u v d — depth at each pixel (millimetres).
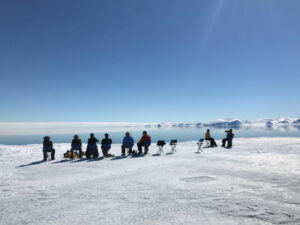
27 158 11711
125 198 4680
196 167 8023
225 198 4430
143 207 4102
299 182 5562
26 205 4465
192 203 4207
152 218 3580
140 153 12617
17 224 3541
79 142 11430
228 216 3555
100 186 5754
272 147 13898
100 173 7602
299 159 9234
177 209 3930
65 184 6164
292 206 3926
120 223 3430
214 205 4059
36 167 8938
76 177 7051
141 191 5141
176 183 5762
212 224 3283
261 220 3375
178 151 13648
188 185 5520
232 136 15453
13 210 4188
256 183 5535
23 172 7977
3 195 5219
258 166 7875
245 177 6219
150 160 10164
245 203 4113
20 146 17953
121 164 9258
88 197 4852
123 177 6797
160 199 4523
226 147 15164
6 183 6363
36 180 6723
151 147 17297
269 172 6820
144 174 7121
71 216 3795
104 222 3492
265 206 3941
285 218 3428
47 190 5570
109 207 4180
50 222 3578
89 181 6441
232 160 9414
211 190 5020
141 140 12625
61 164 9586
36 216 3855
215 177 6324
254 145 15766
